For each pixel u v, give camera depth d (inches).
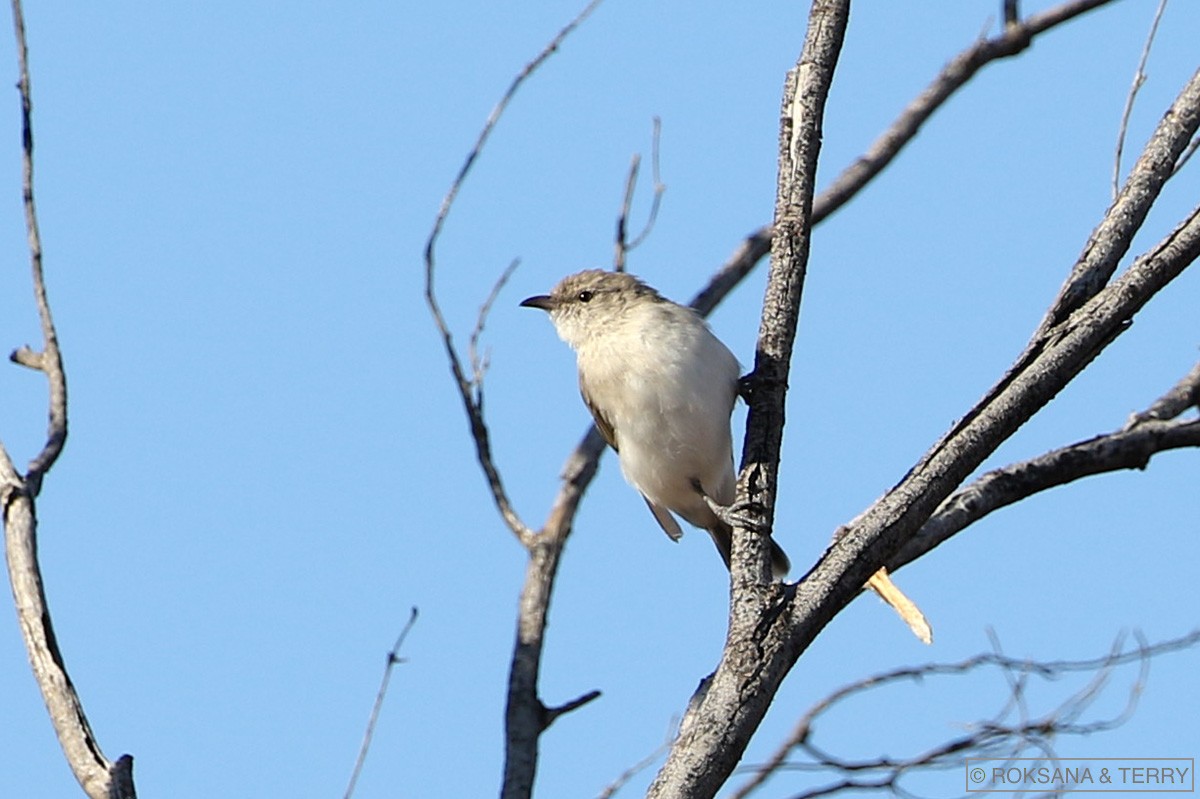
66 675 339.0
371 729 396.5
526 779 477.7
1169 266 324.5
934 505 308.2
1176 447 446.3
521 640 522.3
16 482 367.6
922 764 498.3
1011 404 313.4
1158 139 353.1
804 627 296.4
